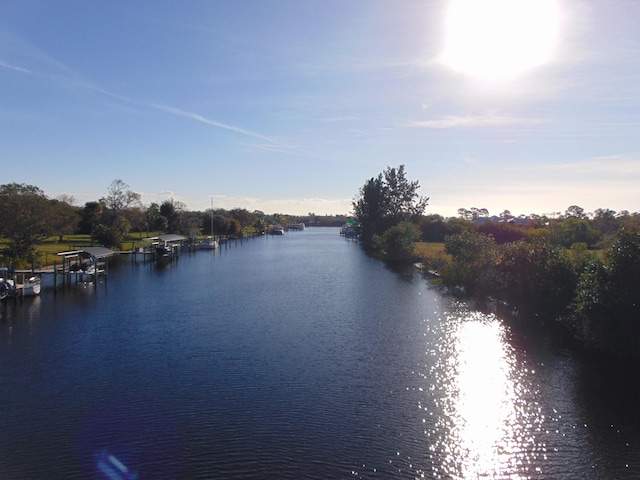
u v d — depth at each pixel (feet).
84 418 72.43
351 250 405.80
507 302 147.33
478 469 59.93
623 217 390.21
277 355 102.17
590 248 265.34
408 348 107.34
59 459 61.62
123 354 102.68
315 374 90.84
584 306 105.29
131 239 396.16
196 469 59.52
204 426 70.13
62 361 97.91
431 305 156.25
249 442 65.77
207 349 106.22
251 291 186.29
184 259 321.32
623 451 64.03
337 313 144.05
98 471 59.06
